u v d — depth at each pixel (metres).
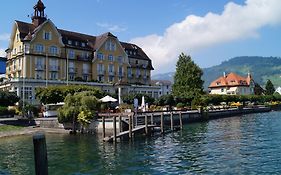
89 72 83.31
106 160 23.98
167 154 25.95
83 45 83.69
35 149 9.84
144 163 22.67
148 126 38.16
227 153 25.58
